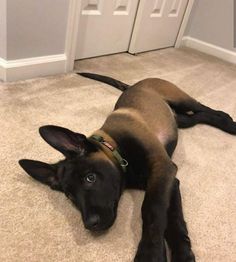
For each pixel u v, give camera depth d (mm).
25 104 909
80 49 1268
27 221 560
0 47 960
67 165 578
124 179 627
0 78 1005
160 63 1436
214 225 605
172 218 564
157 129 741
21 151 726
